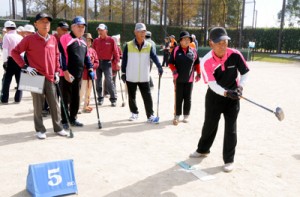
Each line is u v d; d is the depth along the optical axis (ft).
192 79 20.98
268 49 114.83
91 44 25.91
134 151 15.99
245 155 15.89
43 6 92.68
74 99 19.26
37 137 17.40
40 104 16.97
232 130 13.84
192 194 11.87
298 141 18.28
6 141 16.70
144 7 111.24
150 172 13.64
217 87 13.11
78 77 18.94
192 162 14.82
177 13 115.75
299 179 13.42
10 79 25.09
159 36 109.50
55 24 88.58
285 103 28.78
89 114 23.00
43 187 11.26
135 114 21.62
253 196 11.89
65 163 11.88
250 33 100.99
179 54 20.52
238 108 13.93
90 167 13.91
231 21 108.47
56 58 17.26
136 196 11.59
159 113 23.84
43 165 11.48
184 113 21.45
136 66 20.35
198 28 111.34
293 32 107.65
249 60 81.61
